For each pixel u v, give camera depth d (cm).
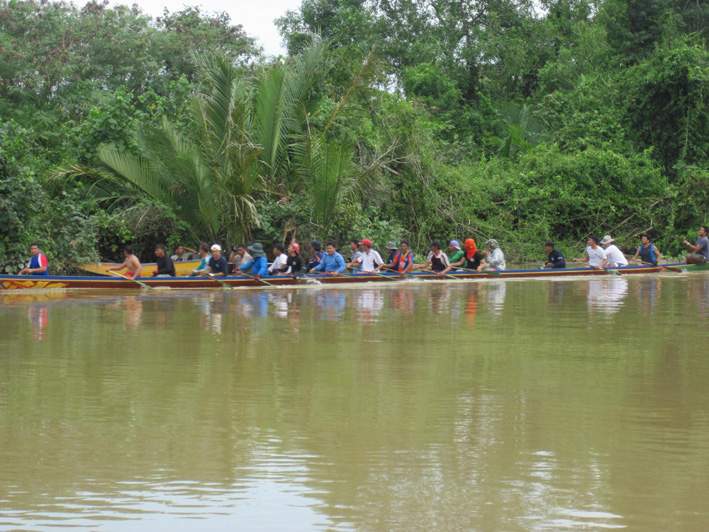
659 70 3947
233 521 490
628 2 5247
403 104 3212
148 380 874
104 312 1498
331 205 2638
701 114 3850
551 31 5278
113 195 2544
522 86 5353
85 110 3425
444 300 1752
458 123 4634
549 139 4331
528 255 3416
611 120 4050
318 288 2058
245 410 745
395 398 793
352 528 479
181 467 585
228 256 2589
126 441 648
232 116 2484
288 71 2733
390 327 1303
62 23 3916
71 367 947
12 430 679
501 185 3575
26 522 488
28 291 1844
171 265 2050
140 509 508
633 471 576
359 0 5081
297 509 507
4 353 1043
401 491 538
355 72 3091
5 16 3725
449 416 725
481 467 585
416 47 4847
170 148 2456
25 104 3444
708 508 508
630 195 3719
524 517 493
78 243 2261
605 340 1171
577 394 814
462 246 3300
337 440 651
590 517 493
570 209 3662
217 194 2511
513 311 1539
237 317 1430
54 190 2464
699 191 3684
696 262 2783
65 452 619
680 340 1172
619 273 2552
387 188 3044
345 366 959
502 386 850
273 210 2612
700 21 5466
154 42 4097
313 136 2552
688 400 789
